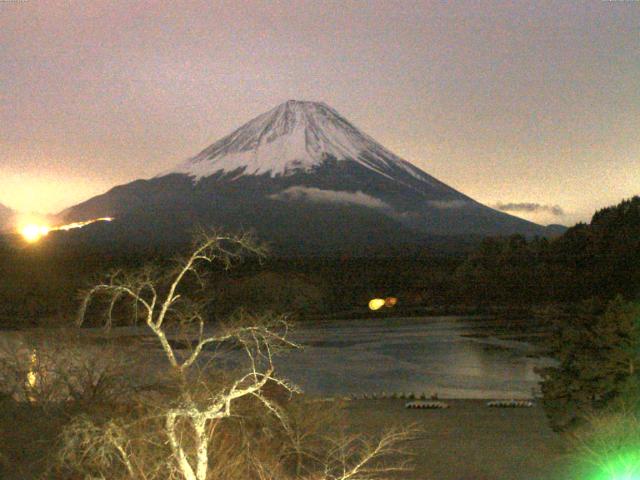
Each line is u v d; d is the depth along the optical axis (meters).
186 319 22.31
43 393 25.22
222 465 18.34
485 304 133.50
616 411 27.67
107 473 16.80
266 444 20.70
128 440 16.08
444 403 42.97
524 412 40.12
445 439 31.72
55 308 99.50
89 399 24.23
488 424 36.00
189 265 16.94
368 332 95.44
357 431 32.12
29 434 22.56
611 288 120.00
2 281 107.69
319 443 25.84
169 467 15.87
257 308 113.31
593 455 26.20
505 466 27.11
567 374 29.88
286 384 16.08
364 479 21.80
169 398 19.62
